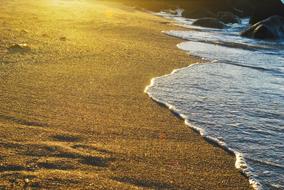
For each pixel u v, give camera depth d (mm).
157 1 41844
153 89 8156
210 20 27703
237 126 6266
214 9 40562
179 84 8711
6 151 4797
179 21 30375
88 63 10195
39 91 7461
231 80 9477
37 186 4078
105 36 15977
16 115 6117
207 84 8867
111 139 5508
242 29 27172
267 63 12609
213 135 5840
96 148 5145
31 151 4859
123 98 7445
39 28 16000
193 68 10695
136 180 4414
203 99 7652
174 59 11953
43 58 10273
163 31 20672
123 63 10594
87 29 17672
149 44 14945
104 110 6711
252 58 13555
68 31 16141
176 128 6094
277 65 12289
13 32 14016
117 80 8719
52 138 5352
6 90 7352
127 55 11812
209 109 7051
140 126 6086
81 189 4098
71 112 6473
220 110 7027
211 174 4695
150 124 6199
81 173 4445
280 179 4629
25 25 16484
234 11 40156
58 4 29422
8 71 8711
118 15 26891
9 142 5070
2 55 10141
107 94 7625
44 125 5809
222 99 7727
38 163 4574
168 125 6203
